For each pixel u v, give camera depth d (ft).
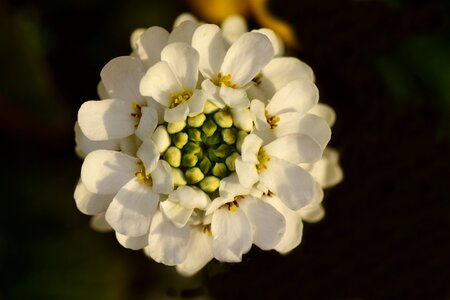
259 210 0.77
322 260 0.95
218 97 0.76
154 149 0.75
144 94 0.76
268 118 0.77
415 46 0.95
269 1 0.94
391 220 0.97
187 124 0.77
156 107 0.77
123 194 0.77
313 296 0.94
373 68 0.95
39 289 0.93
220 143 0.77
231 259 0.76
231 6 0.93
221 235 0.77
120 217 0.77
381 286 0.99
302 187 0.77
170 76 0.76
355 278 0.96
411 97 0.95
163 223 0.77
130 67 0.77
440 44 0.95
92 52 0.96
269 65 0.79
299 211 0.79
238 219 0.77
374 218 0.97
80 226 0.94
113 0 0.95
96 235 0.94
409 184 0.97
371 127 0.95
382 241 0.97
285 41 0.94
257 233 0.77
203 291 0.93
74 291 0.94
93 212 0.78
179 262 0.77
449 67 0.95
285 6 0.94
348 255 0.96
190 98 0.76
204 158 0.77
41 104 0.94
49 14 0.95
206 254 0.79
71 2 0.95
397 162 0.96
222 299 0.92
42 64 0.94
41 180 0.95
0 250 0.93
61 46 0.95
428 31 0.95
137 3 0.95
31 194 0.94
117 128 0.77
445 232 0.97
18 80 0.93
